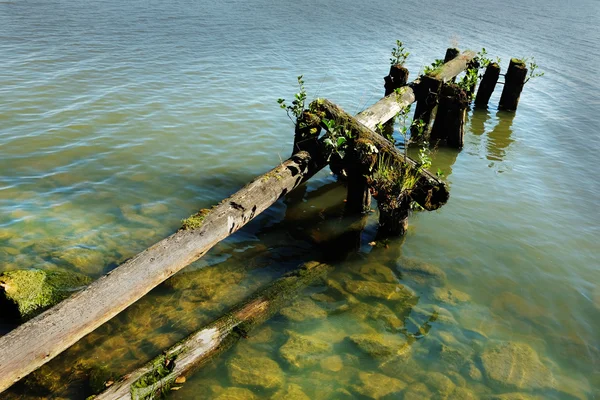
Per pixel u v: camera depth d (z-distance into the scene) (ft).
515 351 15.31
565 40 74.28
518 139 35.04
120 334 14.66
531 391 13.96
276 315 16.01
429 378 14.08
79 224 19.99
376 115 26.71
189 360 13.46
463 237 21.61
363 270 18.86
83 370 13.32
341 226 22.08
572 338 16.19
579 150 33.58
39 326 11.27
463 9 97.40
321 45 57.82
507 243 21.40
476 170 29.12
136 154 26.68
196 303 16.26
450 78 35.45
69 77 38.06
